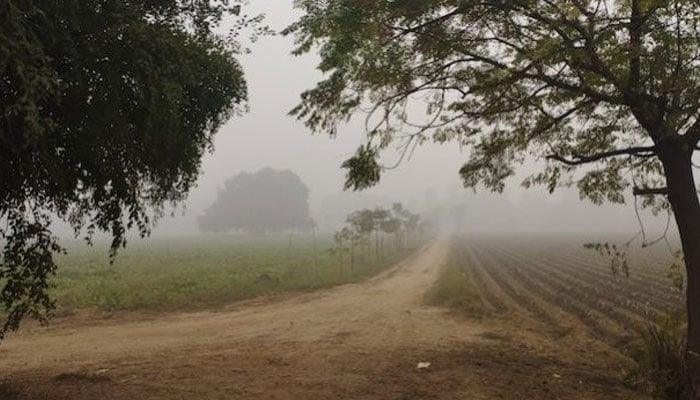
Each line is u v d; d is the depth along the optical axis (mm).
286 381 8953
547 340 14344
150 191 9008
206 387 8508
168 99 7129
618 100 8359
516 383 9305
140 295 21516
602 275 32188
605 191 10773
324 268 36406
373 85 8016
